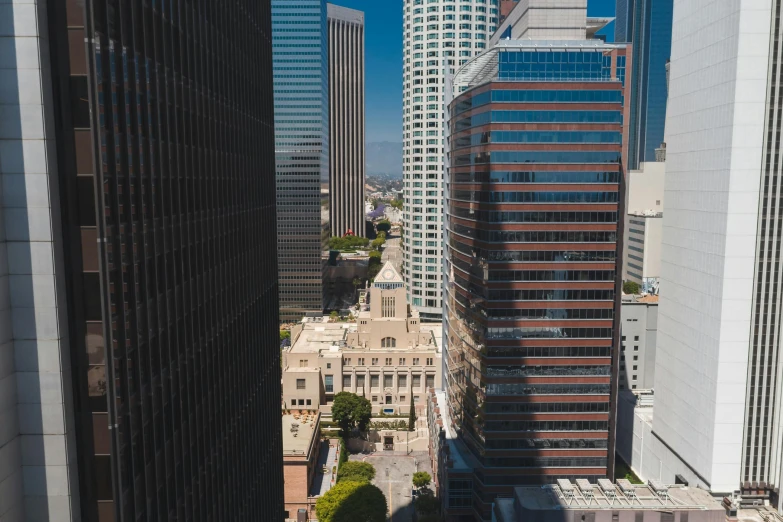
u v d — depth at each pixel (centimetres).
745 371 13062
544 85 13388
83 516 4447
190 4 6288
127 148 4631
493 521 12238
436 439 17688
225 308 7756
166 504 5575
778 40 12112
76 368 4288
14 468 4097
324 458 18425
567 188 13600
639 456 17325
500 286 13712
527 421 14050
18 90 3834
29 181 3919
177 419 5925
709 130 13462
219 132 7450
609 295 13800
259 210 9731
